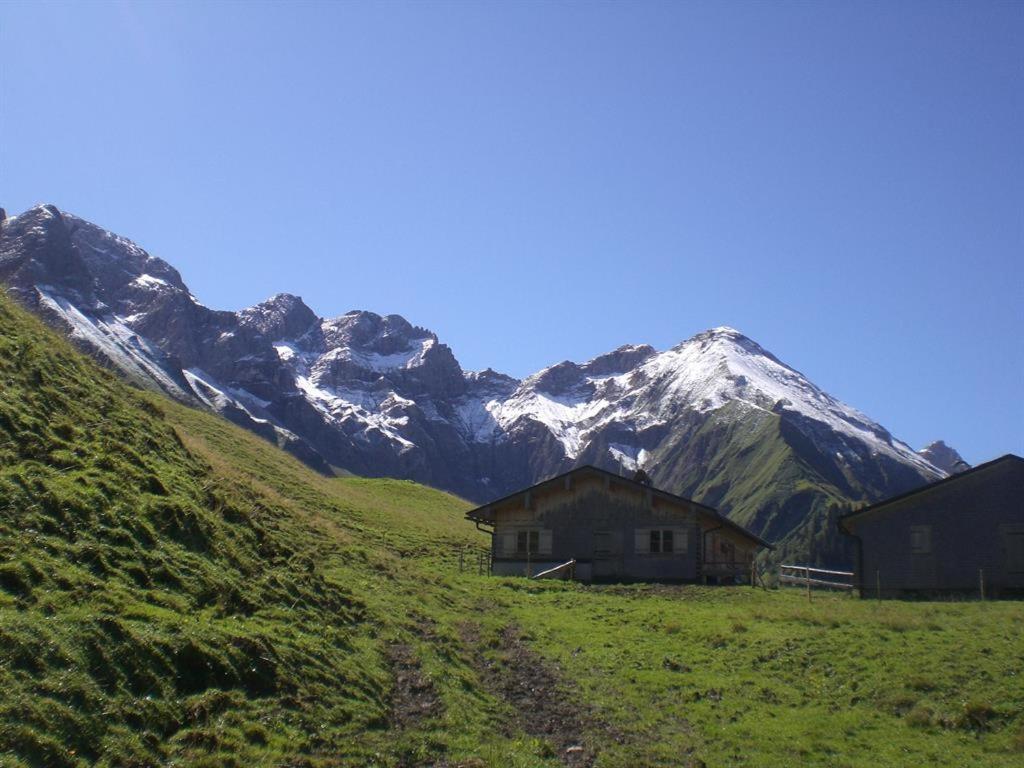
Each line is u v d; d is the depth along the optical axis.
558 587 47.22
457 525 78.75
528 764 21.58
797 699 28.20
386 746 20.70
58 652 17.50
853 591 52.00
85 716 16.56
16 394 28.12
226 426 72.75
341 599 29.22
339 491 70.31
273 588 26.73
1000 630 32.62
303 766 18.45
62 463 25.69
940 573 50.31
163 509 26.12
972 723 25.53
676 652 32.81
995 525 50.16
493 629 33.56
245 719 19.22
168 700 18.50
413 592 35.59
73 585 20.16
